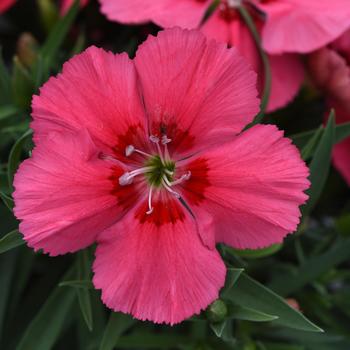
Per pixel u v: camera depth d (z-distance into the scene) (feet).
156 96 0.48
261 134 0.47
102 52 0.47
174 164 0.50
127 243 0.48
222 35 0.58
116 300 0.47
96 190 0.47
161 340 0.56
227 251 0.52
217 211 0.48
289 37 0.57
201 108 0.48
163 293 0.47
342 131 0.54
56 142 0.46
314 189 0.54
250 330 0.58
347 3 0.57
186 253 0.48
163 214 0.49
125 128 0.48
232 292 0.50
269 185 0.47
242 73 0.47
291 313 0.49
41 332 0.53
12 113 0.56
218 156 0.48
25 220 0.46
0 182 0.51
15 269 0.57
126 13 0.57
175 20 0.56
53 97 0.47
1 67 0.57
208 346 0.56
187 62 0.47
